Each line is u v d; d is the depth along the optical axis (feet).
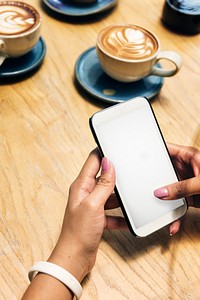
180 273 1.66
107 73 2.27
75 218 1.51
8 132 2.05
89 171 1.68
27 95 2.24
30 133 2.07
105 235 1.74
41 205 1.80
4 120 2.10
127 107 1.71
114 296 1.57
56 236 1.71
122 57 2.12
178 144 2.10
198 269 1.68
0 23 2.22
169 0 2.72
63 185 1.89
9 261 1.62
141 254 1.70
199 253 1.73
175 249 1.73
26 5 2.38
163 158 1.75
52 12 2.77
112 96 2.24
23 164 1.94
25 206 1.79
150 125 1.74
